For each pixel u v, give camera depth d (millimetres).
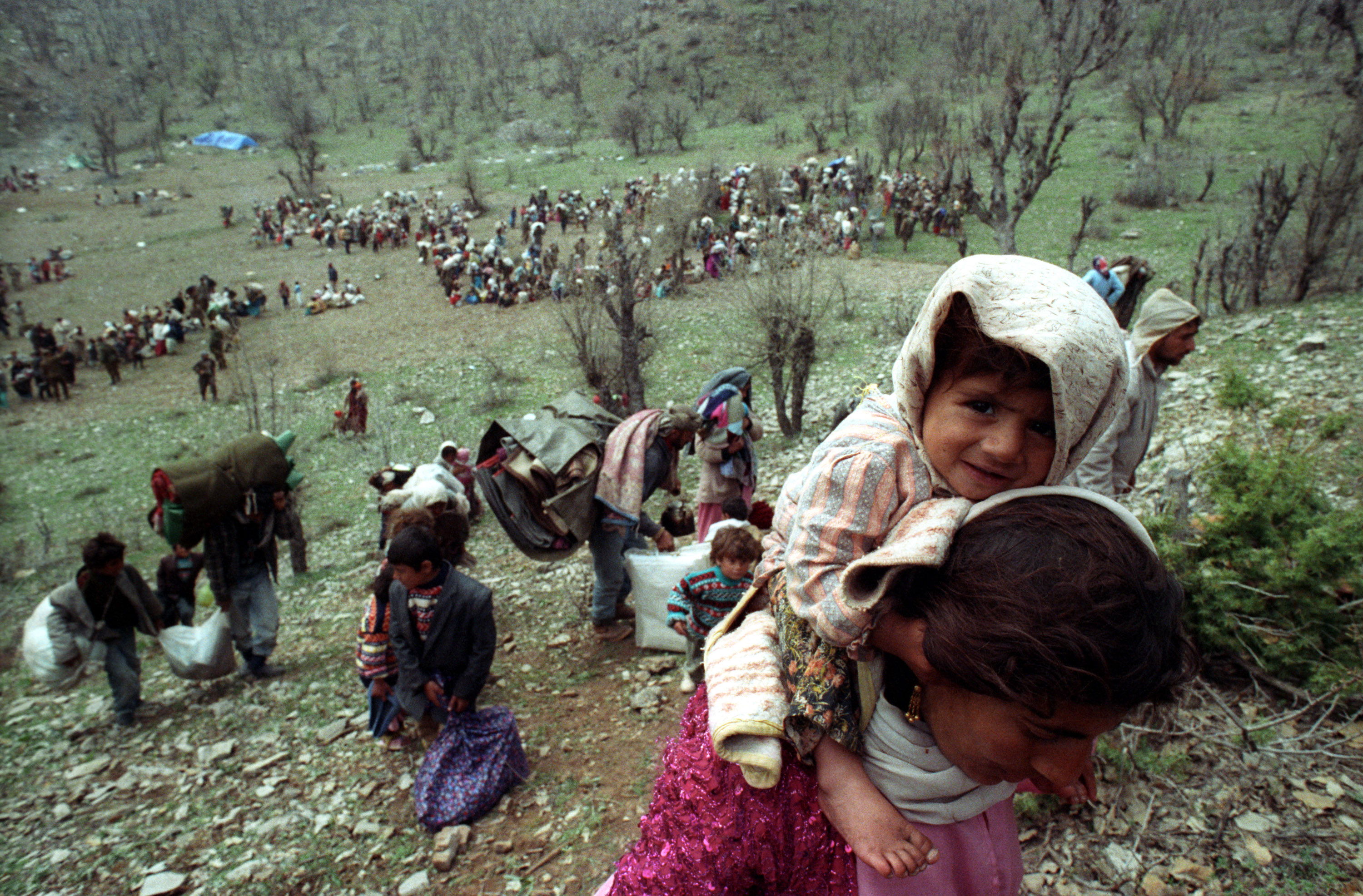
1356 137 13016
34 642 5727
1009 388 670
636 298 15953
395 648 4324
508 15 107188
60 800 5059
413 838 4086
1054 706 621
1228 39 56062
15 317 36188
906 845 762
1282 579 3254
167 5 120062
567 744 4672
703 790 874
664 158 55938
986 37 59750
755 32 84875
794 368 13398
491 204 48406
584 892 3494
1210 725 3191
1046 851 2748
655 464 5238
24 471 21594
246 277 39219
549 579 7523
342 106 90062
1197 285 16188
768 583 923
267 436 6438
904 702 785
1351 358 8227
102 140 69938
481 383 22938
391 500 7648
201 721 5902
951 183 31656
